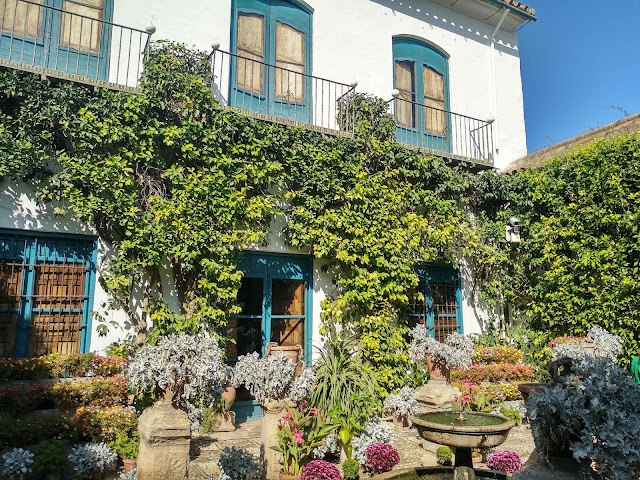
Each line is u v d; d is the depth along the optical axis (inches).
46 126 239.9
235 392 270.8
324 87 355.6
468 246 369.4
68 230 246.7
